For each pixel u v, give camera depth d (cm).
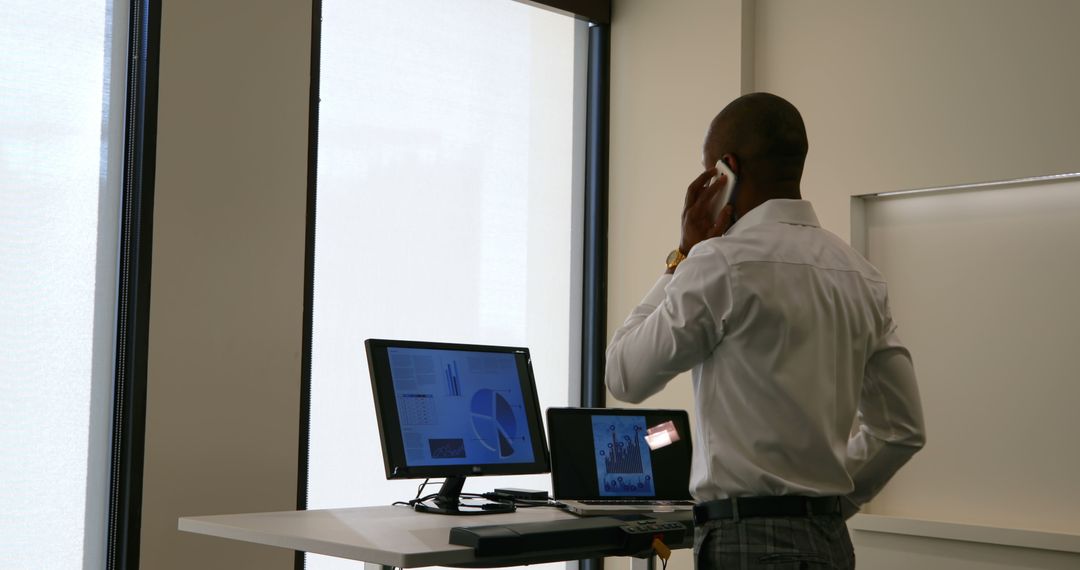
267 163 324
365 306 360
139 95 301
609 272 441
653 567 277
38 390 282
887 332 195
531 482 406
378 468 359
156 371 297
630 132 439
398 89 375
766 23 407
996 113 339
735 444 176
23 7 283
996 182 338
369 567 205
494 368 272
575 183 441
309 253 337
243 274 317
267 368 321
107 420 295
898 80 365
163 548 296
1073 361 324
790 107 190
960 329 351
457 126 395
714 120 196
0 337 276
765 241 179
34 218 283
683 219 198
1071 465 321
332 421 347
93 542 290
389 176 370
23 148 282
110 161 298
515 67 418
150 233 298
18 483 278
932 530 340
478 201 401
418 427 249
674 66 425
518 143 418
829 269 183
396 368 250
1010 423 336
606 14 448
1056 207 331
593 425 285
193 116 307
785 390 173
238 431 313
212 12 313
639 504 273
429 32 386
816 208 384
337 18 356
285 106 329
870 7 375
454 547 192
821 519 172
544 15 431
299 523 224
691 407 406
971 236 351
